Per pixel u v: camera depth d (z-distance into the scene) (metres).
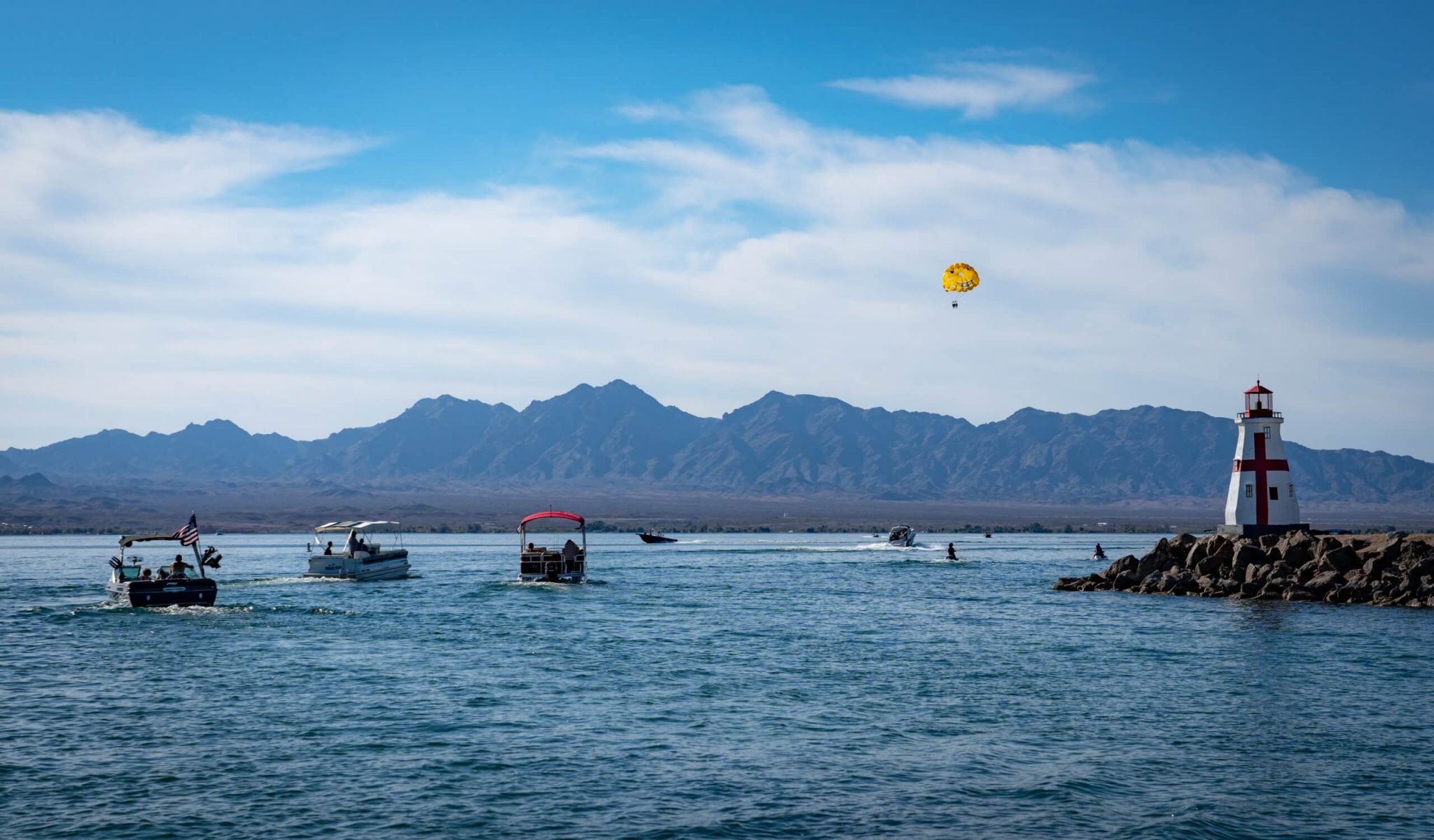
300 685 39.25
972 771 28.41
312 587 79.81
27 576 97.75
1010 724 33.59
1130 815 25.19
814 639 51.84
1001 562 126.44
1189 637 53.19
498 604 67.56
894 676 41.72
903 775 28.08
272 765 28.53
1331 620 61.09
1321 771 28.58
